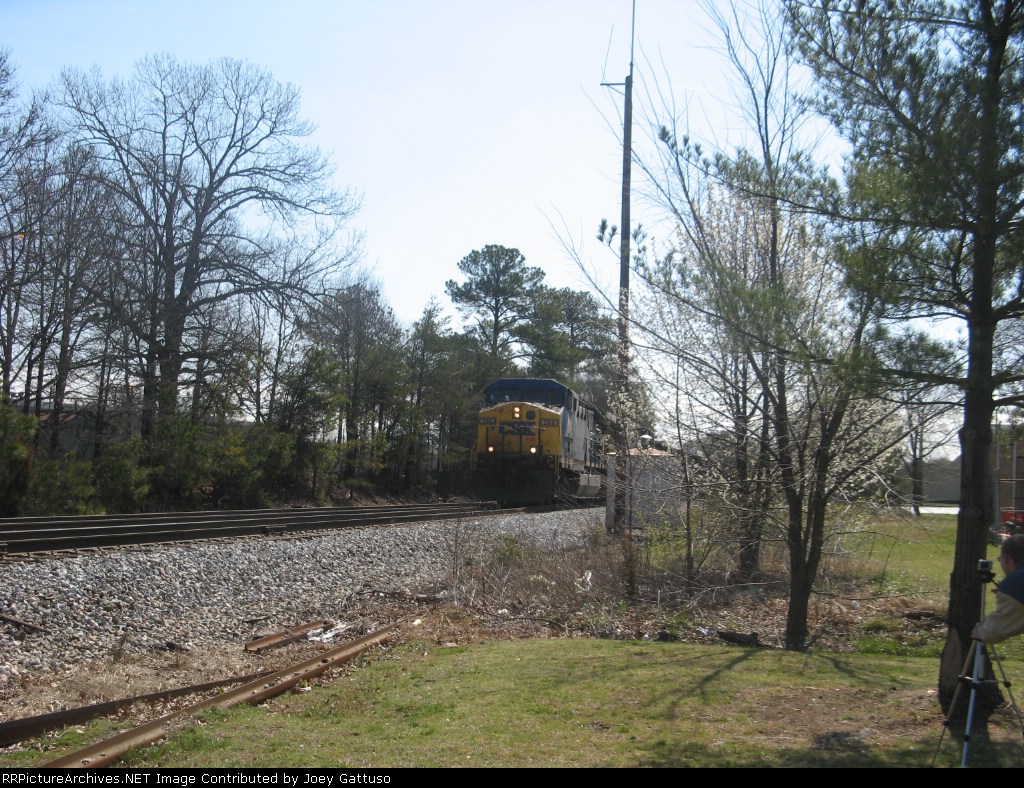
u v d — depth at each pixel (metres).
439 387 43.88
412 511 25.39
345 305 32.38
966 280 5.85
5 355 23.47
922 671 7.19
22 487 18.47
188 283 29.39
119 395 26.41
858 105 5.88
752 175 6.60
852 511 10.55
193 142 30.55
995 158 5.19
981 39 5.63
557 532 18.67
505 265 51.69
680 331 10.02
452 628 10.37
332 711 6.24
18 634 8.36
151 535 14.52
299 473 33.03
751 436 9.39
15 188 22.53
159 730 5.68
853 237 5.97
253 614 10.90
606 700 6.29
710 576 12.26
